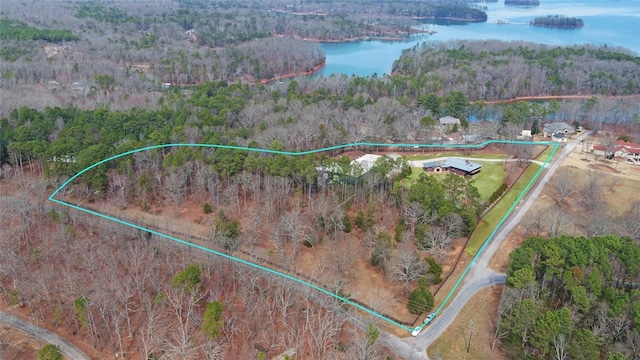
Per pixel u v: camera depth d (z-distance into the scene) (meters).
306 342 83.56
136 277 91.31
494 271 103.62
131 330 86.56
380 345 80.12
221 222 109.62
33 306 92.19
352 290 96.50
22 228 108.69
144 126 151.25
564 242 95.00
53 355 74.50
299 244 110.06
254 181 124.50
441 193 113.06
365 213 118.88
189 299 87.50
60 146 128.25
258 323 87.00
